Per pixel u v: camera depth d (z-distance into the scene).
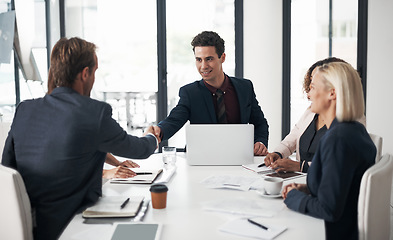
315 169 1.44
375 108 5.04
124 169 2.01
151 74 5.29
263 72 5.03
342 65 1.47
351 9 4.99
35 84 4.88
